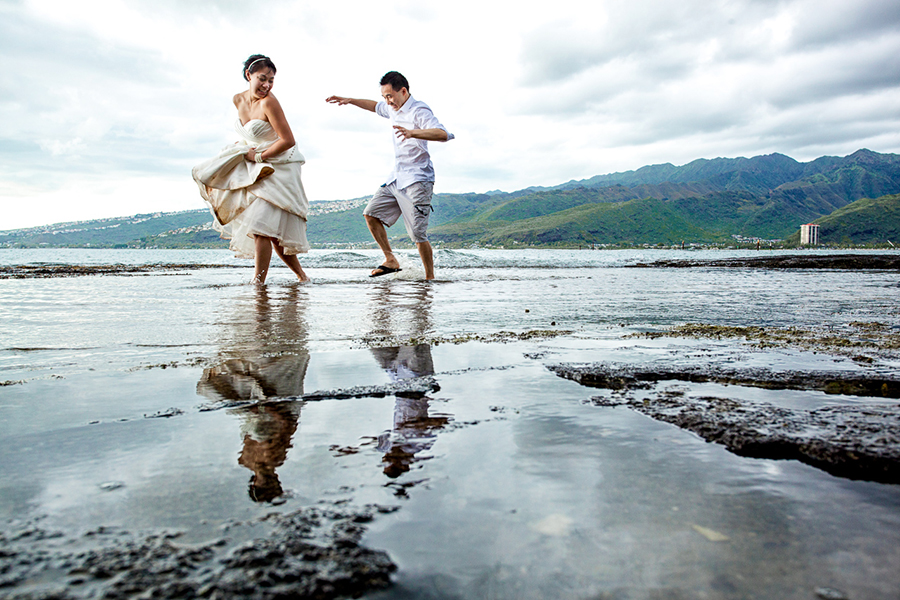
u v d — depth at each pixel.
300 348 2.55
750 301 5.10
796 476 1.06
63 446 1.21
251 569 0.72
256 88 5.90
